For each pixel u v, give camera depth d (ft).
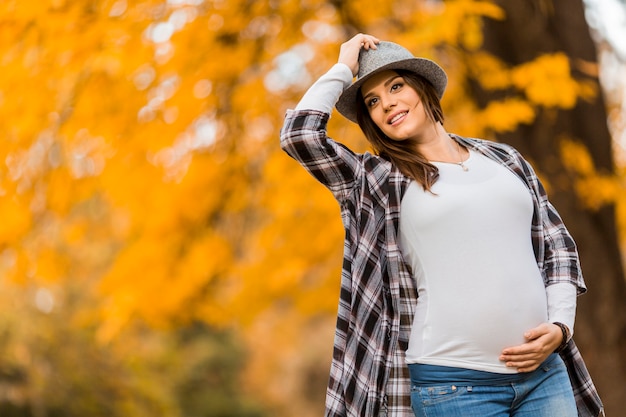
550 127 25.82
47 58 23.56
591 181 25.48
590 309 26.99
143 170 26.04
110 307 27.32
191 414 77.15
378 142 12.21
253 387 86.22
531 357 11.04
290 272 28.99
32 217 26.13
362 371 11.57
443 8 22.03
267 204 27.43
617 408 26.73
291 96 27.71
